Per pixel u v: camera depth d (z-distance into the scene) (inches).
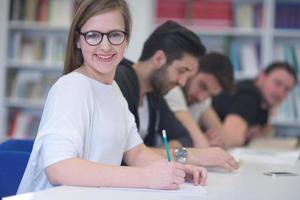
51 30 178.1
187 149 65.6
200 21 165.6
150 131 79.6
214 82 101.5
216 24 165.2
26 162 56.0
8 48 175.6
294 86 153.3
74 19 53.8
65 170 46.2
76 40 55.1
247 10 165.2
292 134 168.2
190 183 49.9
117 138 55.9
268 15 162.7
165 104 84.6
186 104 98.8
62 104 50.0
